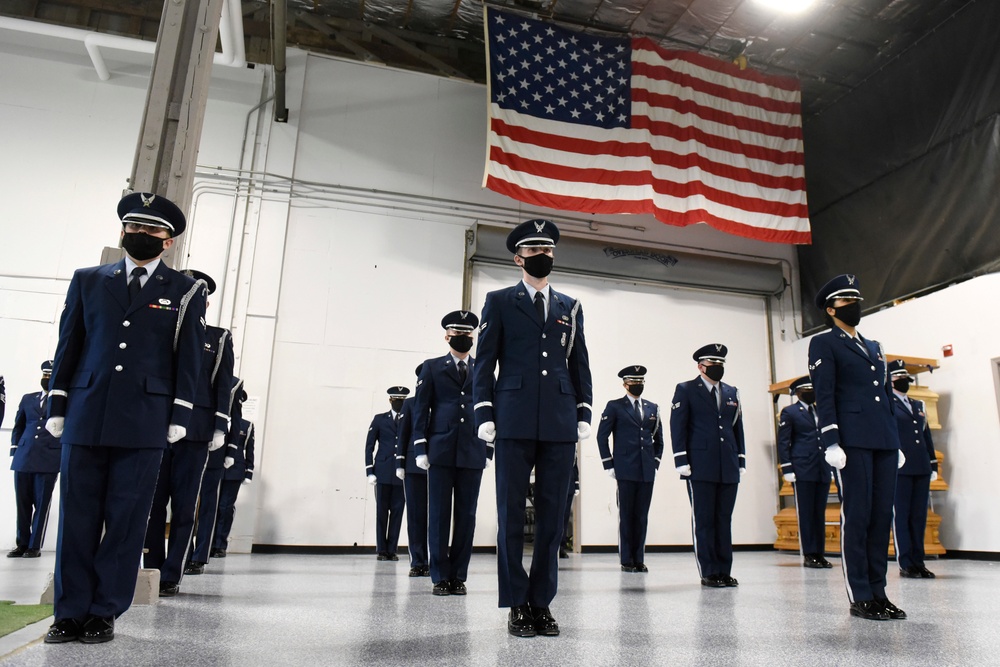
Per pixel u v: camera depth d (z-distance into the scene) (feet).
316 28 34.65
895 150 33.63
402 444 18.31
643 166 30.71
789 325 37.65
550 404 10.05
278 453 28.91
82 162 29.76
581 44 31.71
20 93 29.81
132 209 9.74
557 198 29.50
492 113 29.66
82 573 8.79
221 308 29.53
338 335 30.73
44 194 29.12
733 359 36.40
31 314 27.99
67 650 8.04
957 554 27.89
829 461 12.05
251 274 30.22
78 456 8.89
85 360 9.25
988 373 27.35
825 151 37.93
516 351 10.39
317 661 7.68
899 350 31.53
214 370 13.89
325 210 31.91
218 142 31.27
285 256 30.94
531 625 9.49
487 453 15.61
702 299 36.63
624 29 34.86
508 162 29.27
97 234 29.25
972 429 27.78
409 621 10.62
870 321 33.32
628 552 21.58
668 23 34.35
